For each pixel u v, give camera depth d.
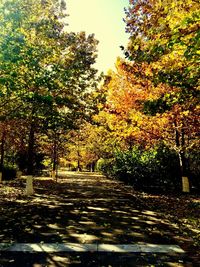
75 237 9.48
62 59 21.38
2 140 27.52
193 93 9.98
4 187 24.17
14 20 13.88
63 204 16.30
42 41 19.55
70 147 54.03
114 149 34.66
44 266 7.04
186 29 7.93
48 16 21.94
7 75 12.07
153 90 16.69
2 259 7.50
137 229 10.55
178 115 16.88
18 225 11.08
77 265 7.11
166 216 12.85
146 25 10.09
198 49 7.63
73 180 35.59
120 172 29.73
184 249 8.38
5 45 12.17
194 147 20.91
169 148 23.45
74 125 23.28
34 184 27.84
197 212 13.73
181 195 19.97
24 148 32.59
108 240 9.16
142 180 23.19
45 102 13.93
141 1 10.87
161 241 9.11
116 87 21.22
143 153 24.89
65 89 19.28
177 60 10.08
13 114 14.59
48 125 20.45
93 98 23.94
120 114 20.27
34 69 13.47
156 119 18.22
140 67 16.91
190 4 8.74
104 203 16.73
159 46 8.71
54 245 8.63
